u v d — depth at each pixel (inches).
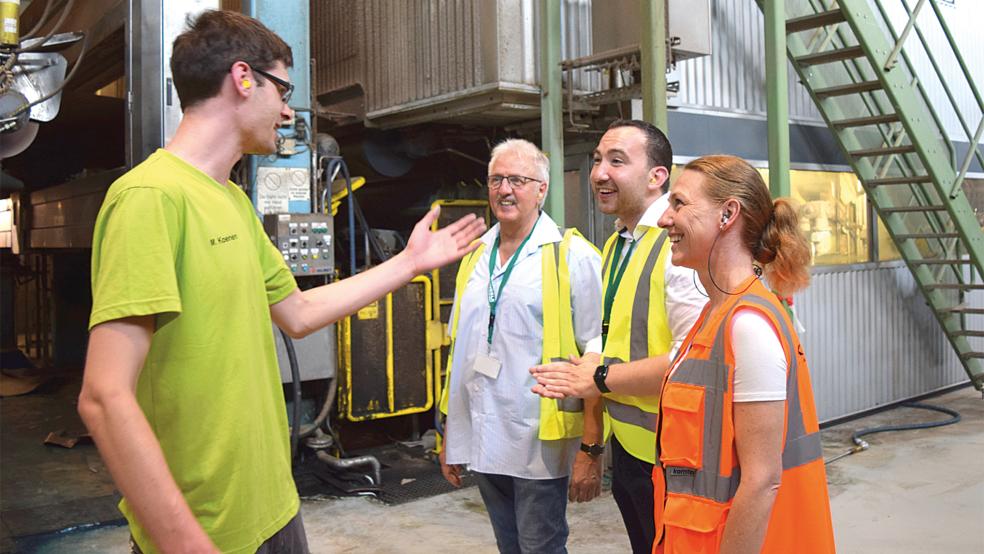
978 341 311.7
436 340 227.5
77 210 249.3
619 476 97.2
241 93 64.5
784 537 63.5
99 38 194.7
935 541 155.9
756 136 242.4
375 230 247.1
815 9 235.1
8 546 158.1
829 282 254.1
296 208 196.4
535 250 107.3
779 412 62.1
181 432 60.6
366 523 169.5
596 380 89.7
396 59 229.5
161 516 54.0
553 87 197.5
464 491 190.5
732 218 67.8
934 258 276.8
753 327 63.5
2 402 295.7
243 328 63.2
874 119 225.8
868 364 266.4
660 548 70.1
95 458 221.6
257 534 64.3
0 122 148.7
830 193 260.5
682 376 67.6
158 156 62.2
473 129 247.0
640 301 93.3
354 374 213.2
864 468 205.5
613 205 98.5
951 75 311.6
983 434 237.5
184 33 65.2
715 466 64.4
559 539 103.8
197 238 60.4
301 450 205.5
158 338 59.6
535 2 201.6
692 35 189.2
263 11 191.3
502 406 103.1
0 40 147.9
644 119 174.7
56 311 356.2
